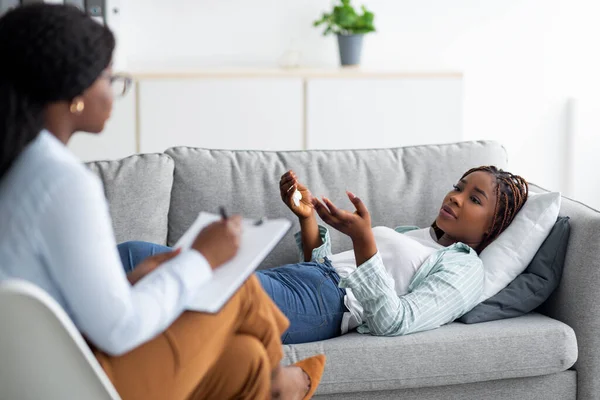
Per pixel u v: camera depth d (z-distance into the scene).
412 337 2.00
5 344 1.24
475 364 1.99
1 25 1.28
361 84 3.91
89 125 1.35
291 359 1.93
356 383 1.95
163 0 4.10
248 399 1.55
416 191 2.46
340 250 2.41
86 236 1.22
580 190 4.43
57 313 1.20
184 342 1.44
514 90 4.35
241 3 4.14
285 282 2.11
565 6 4.31
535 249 2.19
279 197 2.39
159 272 1.35
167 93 3.81
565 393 2.09
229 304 1.53
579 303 2.08
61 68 1.27
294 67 4.05
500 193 2.28
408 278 2.18
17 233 1.22
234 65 4.18
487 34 4.29
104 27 1.34
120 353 1.29
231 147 3.89
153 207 2.31
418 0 4.23
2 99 1.26
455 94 3.97
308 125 3.91
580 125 4.38
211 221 1.51
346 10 3.97
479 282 2.15
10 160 1.27
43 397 1.30
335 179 2.44
